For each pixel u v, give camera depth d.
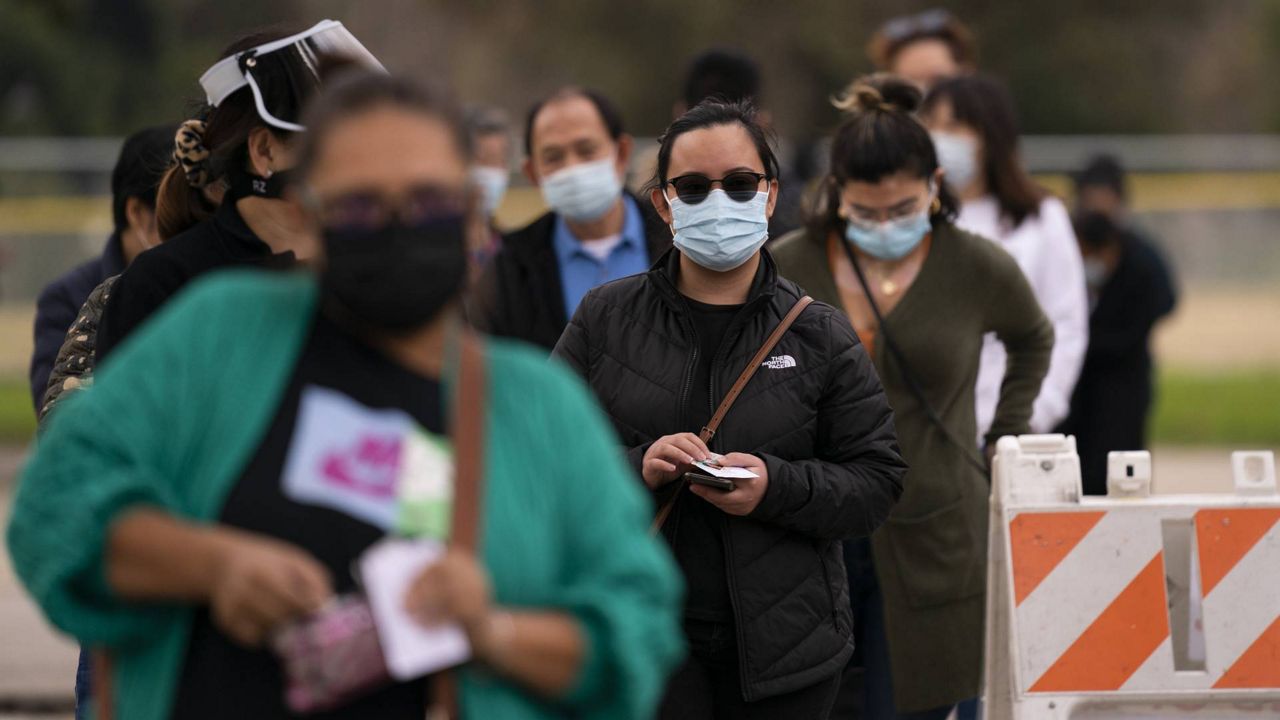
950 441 15.28
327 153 7.21
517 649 7.14
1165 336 57.28
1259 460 13.20
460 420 7.41
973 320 15.48
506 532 7.33
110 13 91.25
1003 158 18.67
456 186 7.32
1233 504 13.03
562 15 97.12
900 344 15.22
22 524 7.20
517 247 18.11
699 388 12.47
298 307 7.50
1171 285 23.39
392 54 97.25
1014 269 15.60
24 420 42.62
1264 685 12.93
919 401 15.24
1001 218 18.70
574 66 96.00
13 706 20.25
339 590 7.16
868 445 12.49
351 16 97.25
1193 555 13.09
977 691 15.45
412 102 7.28
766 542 12.18
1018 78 103.50
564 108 18.12
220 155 10.81
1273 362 55.09
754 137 12.62
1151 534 13.03
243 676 7.25
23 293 49.25
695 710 12.28
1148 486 13.27
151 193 14.91
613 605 7.34
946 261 15.43
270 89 10.61
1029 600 13.04
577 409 7.69
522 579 7.35
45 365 15.35
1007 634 13.40
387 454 7.27
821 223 15.73
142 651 7.39
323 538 7.16
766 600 12.12
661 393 12.41
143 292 10.72
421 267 7.18
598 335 12.74
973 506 15.37
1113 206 27.88
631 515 7.72
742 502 11.83
